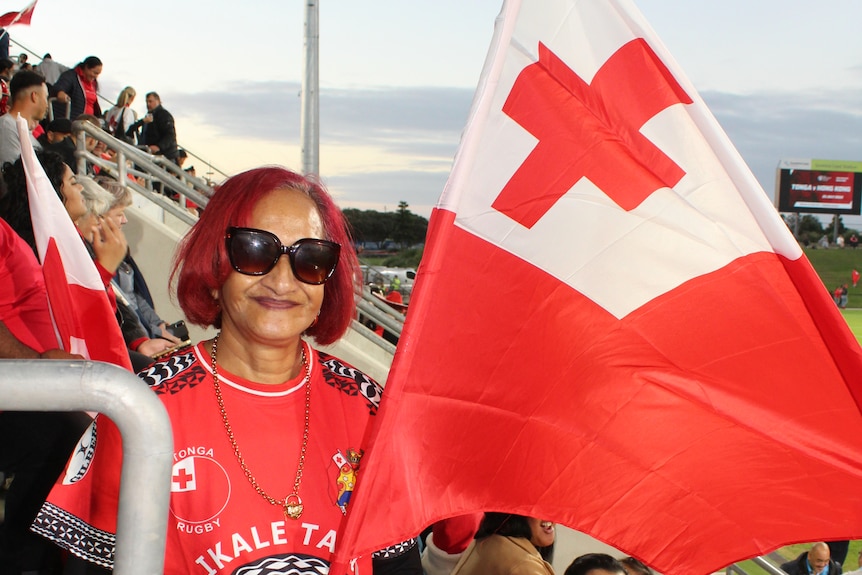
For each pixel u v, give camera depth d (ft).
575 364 4.83
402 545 4.94
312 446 4.71
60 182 9.89
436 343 4.47
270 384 4.72
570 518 4.85
